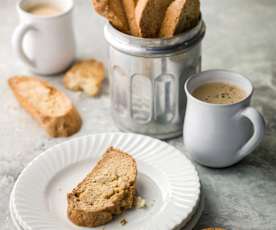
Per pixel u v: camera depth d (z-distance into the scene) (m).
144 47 0.72
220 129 0.70
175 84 0.76
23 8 0.90
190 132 0.72
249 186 0.72
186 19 0.74
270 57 0.93
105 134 0.75
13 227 0.67
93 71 0.88
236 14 1.05
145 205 0.67
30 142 0.79
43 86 0.85
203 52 0.95
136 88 0.76
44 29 0.86
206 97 0.73
